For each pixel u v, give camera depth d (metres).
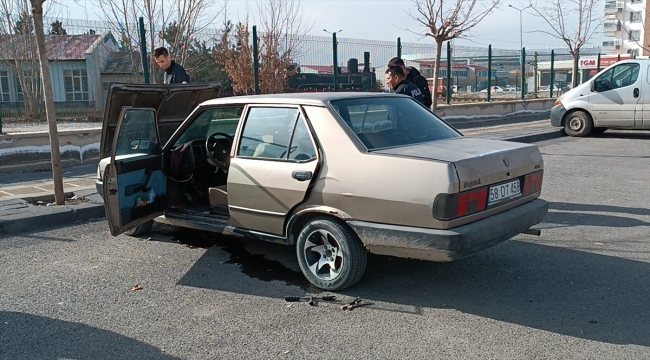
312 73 15.39
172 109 6.39
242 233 5.05
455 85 20.92
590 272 4.98
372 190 4.22
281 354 3.56
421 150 4.41
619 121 14.49
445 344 3.67
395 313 4.17
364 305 4.33
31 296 4.56
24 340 3.80
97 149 11.56
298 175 4.56
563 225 6.54
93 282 4.88
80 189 8.24
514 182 4.59
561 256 5.42
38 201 7.67
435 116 5.45
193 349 3.65
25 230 6.51
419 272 5.02
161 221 5.80
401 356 3.52
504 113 20.89
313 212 4.55
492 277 4.88
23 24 20.94
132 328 3.97
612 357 3.47
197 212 5.59
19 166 10.41
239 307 4.32
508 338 3.75
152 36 15.07
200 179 6.01
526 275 4.92
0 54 21.14
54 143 7.11
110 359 3.53
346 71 15.51
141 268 5.23
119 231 4.98
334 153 4.46
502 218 4.34
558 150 12.84
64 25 13.62
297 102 4.81
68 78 21.09
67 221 6.86
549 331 3.85
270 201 4.77
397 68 6.48
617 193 8.20
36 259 5.50
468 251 4.02
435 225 4.01
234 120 6.26
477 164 4.16
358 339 3.76
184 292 4.64
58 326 4.01
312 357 3.52
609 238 5.99
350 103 4.84
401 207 4.11
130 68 16.77
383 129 4.76
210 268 5.21
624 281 4.75
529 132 15.45
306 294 4.57
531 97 24.14
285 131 4.81
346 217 4.35
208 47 16.28
